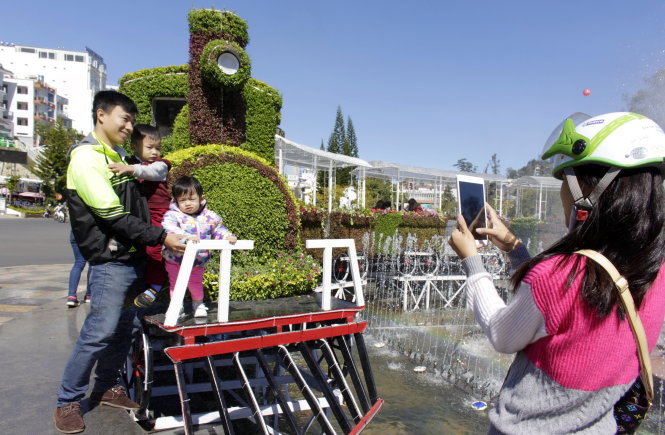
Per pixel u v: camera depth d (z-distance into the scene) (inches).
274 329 108.8
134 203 111.1
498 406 51.3
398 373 176.2
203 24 182.5
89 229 103.0
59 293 291.7
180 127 219.1
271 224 156.6
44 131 2070.6
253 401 96.1
